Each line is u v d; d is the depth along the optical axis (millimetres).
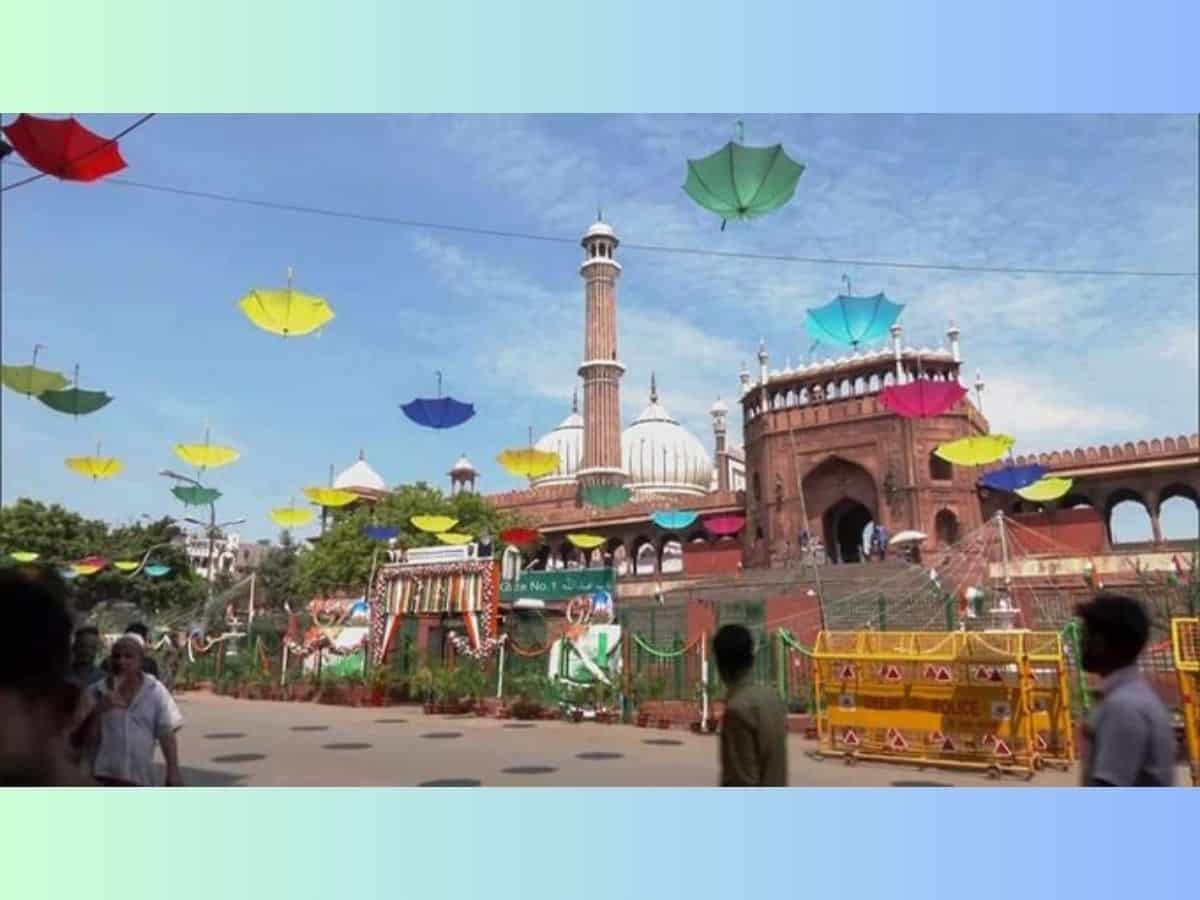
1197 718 9680
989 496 33562
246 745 13352
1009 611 18547
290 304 11453
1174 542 25625
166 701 4973
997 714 10766
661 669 17062
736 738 3830
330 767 11117
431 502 39531
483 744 13484
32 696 1994
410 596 22531
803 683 15547
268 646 27312
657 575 36781
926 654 11203
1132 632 3275
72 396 13367
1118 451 31781
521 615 21391
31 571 2184
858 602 22531
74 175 8008
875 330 14414
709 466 55188
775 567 34219
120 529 40500
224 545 60406
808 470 35281
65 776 2033
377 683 21062
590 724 16578
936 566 27047
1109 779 3086
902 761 11367
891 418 33656
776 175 9430
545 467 22031
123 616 35406
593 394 48156
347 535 38906
